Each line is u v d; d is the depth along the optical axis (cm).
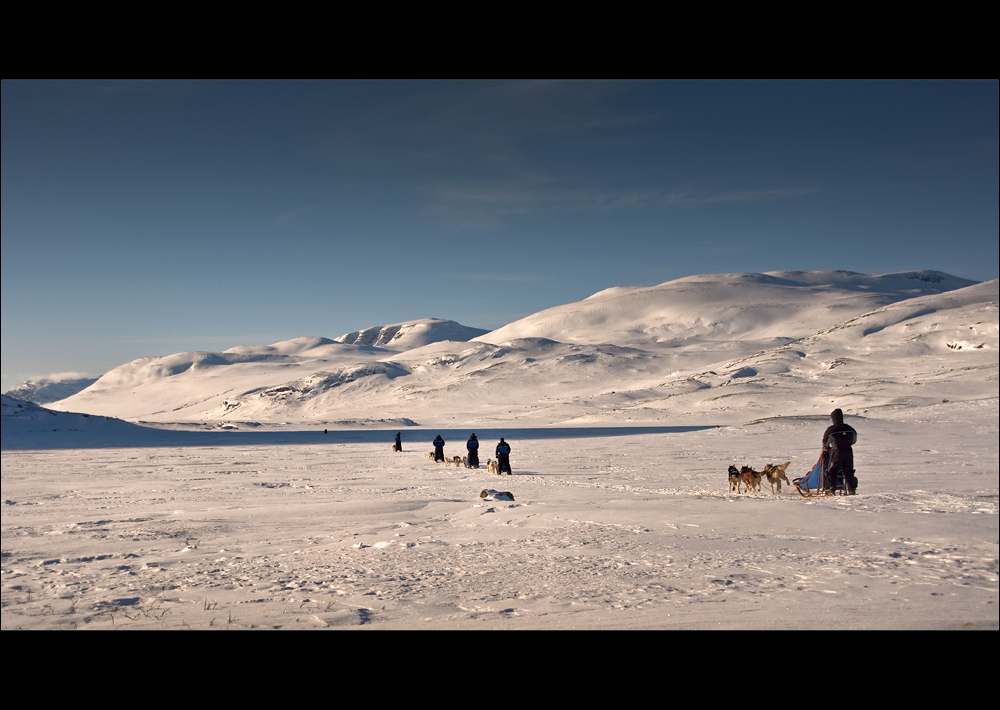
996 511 1020
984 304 16562
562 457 3462
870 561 650
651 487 1870
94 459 4206
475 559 744
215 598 584
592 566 678
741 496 1484
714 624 463
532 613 509
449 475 2541
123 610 551
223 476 2709
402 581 634
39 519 1378
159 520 1291
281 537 1020
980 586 542
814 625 453
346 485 2153
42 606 569
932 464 2330
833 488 1476
